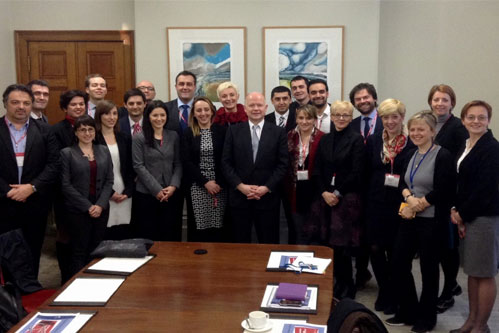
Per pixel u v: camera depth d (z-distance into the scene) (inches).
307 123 147.4
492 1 173.0
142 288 88.1
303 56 224.8
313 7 222.8
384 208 134.5
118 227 154.5
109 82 239.0
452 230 139.1
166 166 153.3
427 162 120.6
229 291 86.6
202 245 114.9
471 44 177.2
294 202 152.1
